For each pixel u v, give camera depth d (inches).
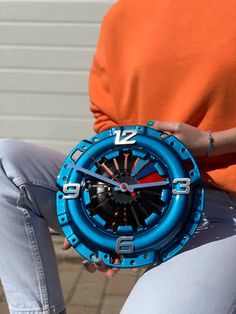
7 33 139.6
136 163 52.8
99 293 114.7
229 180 56.6
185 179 51.3
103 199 52.3
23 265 56.6
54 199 58.6
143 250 50.8
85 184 53.2
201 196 51.9
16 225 56.2
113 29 62.2
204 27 57.6
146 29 60.3
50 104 142.3
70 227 52.8
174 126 55.0
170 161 52.1
